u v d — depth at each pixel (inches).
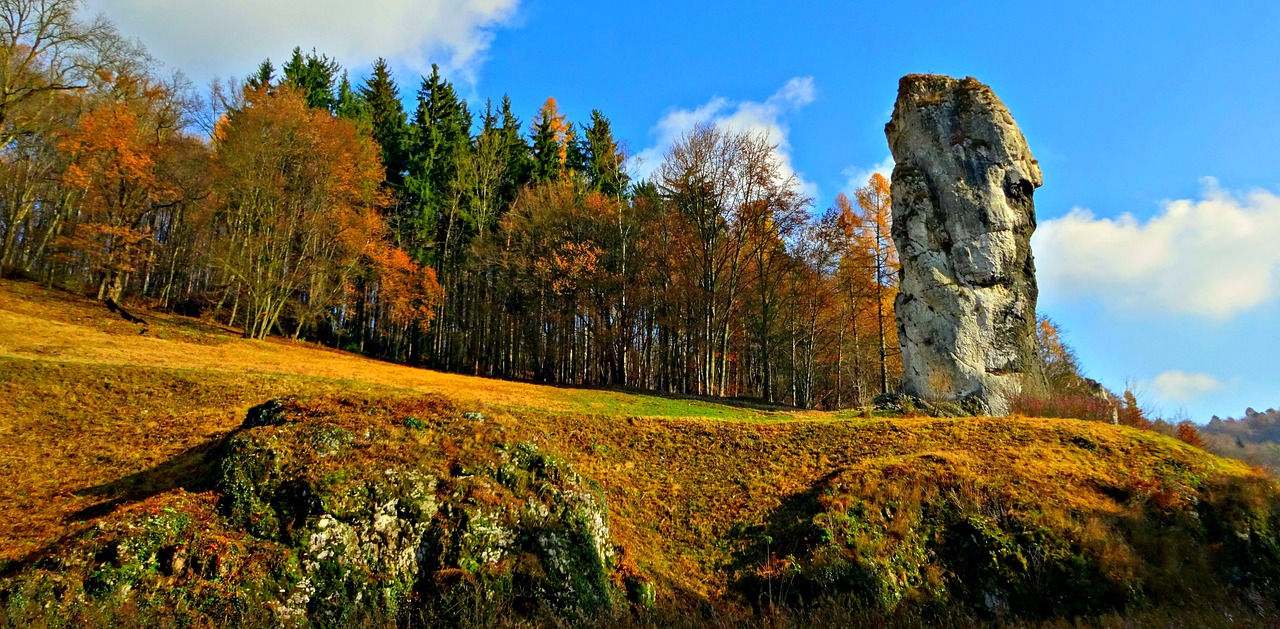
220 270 1397.6
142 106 1444.4
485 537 408.5
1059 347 1502.2
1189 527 549.0
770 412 993.5
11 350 754.2
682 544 526.3
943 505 539.2
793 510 561.6
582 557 430.6
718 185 1328.7
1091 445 699.4
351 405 522.0
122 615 299.3
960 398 922.1
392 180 1835.6
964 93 1061.8
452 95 2079.2
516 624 365.4
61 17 1192.2
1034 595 469.7
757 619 423.8
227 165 1311.5
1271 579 511.2
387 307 1696.6
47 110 1333.7
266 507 383.6
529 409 770.2
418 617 364.5
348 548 375.2
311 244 1414.9
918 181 1033.5
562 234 1545.3
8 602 285.3
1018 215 1016.2
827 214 1346.0
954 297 962.7
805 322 1605.6
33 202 1473.9
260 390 751.1
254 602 332.5
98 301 1289.4
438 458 454.6
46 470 488.7
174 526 346.6
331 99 1924.2
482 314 1659.7
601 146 2015.3
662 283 1491.1
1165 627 414.3
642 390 1296.8
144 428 593.6
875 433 745.0
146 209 1406.3
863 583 462.3
